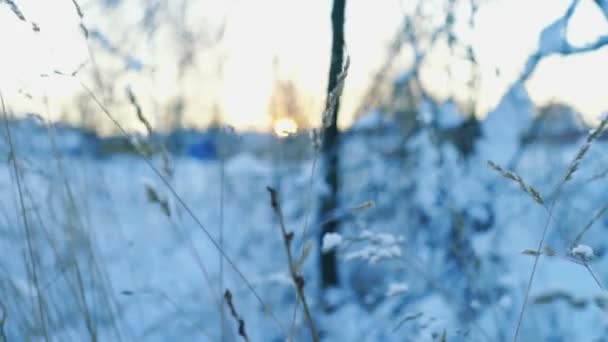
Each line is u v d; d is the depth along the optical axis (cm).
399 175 248
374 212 241
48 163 159
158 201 93
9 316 123
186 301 216
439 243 210
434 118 241
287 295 199
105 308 140
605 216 186
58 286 144
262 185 272
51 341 124
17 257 153
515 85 227
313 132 82
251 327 180
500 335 136
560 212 195
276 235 251
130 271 243
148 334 192
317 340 67
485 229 214
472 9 219
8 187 164
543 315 163
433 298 177
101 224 259
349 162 259
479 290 162
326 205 243
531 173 215
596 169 185
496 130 237
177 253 266
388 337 172
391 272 219
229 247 254
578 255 82
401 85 252
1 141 145
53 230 140
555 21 205
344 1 195
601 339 146
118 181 304
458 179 229
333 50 172
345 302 218
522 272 185
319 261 235
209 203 309
